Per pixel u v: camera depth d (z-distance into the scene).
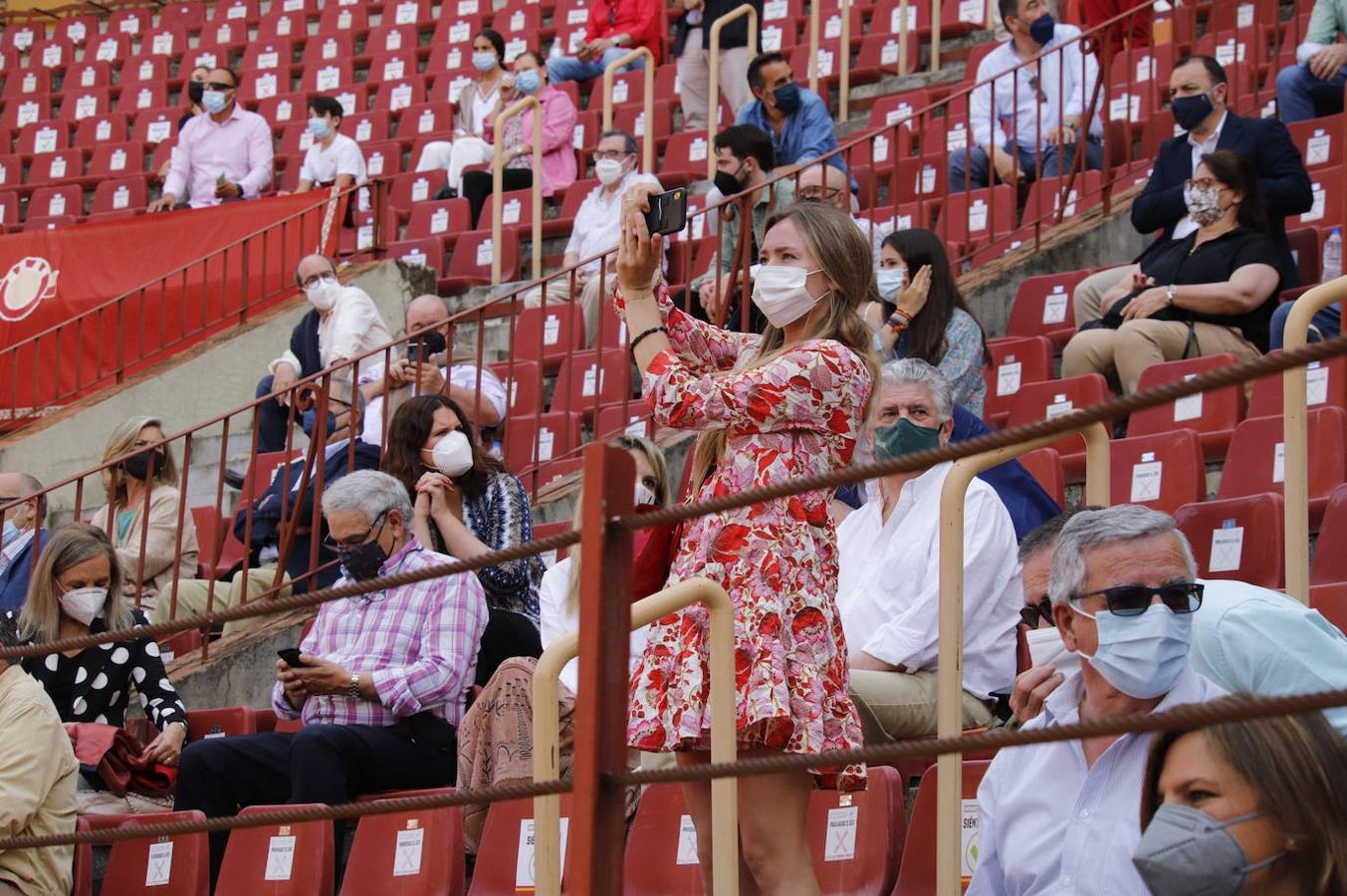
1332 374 8.96
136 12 28.33
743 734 4.98
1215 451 9.02
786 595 5.06
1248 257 10.17
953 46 18.94
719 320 11.05
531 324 14.02
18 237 17.47
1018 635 7.10
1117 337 10.11
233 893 7.51
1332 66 13.09
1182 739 3.73
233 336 15.91
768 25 20.38
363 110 23.64
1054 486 8.79
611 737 3.93
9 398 17.19
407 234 17.61
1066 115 14.52
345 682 7.69
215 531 10.66
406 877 7.18
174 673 10.34
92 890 8.09
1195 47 15.00
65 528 8.83
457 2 25.48
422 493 8.84
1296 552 5.50
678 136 17.64
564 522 10.30
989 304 12.50
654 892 6.74
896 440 7.19
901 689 6.77
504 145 17.89
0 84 27.38
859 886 6.20
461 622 7.93
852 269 5.35
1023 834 4.87
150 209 20.41
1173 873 3.60
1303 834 3.58
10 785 7.27
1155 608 4.62
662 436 10.98
